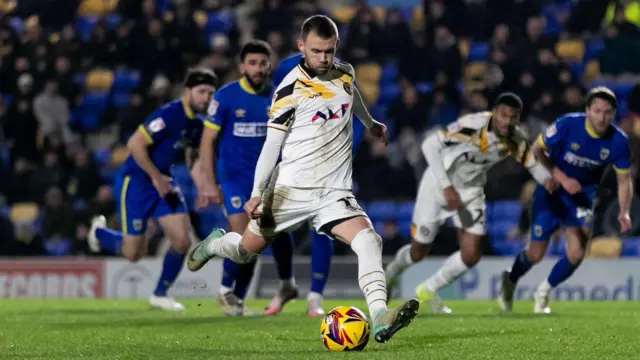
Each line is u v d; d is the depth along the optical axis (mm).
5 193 43469
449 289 34562
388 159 40594
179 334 17781
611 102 21469
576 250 23328
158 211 25594
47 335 17812
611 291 33781
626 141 22391
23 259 38469
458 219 23016
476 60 46625
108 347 15328
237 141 22031
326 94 13344
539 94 42812
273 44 45719
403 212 40156
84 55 48250
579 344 15398
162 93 45250
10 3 52594
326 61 13047
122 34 47875
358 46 47344
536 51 43469
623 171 22625
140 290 36469
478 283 34438
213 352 14250
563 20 49469
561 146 22781
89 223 40094
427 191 23266
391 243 37906
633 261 33781
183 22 47406
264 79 21906
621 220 22625
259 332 18031
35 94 46594
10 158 44594
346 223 13359
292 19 48062
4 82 47250
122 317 22938
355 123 22891
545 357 13461
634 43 47062
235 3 52281
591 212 23312
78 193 42188
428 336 16781
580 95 41719
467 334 17219
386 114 42375
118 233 28312
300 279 35656
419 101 42000
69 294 37062
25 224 40719
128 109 45438
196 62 47188
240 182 22141
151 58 47219
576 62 48375
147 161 24297
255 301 33031
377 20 47812
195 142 24828
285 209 13617
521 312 24562
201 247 15922
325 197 13430
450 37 44719
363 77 47312
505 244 39438
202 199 22484
